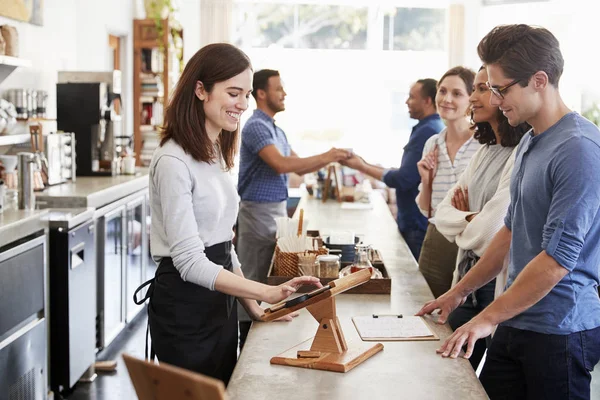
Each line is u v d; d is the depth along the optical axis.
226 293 2.37
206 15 10.03
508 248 2.72
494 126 3.14
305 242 3.45
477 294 3.19
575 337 2.35
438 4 10.34
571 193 2.21
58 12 6.20
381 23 10.39
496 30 2.36
